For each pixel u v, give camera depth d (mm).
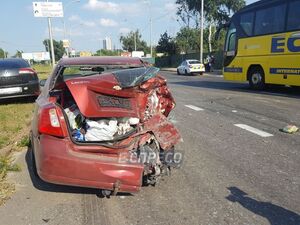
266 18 15320
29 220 4008
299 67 13742
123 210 4180
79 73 5707
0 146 7012
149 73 4688
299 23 13617
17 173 5492
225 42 18359
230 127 8359
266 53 15453
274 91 15906
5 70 11898
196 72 35156
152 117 4844
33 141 4820
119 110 4414
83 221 3941
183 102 12984
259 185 4793
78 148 4141
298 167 5480
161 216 4000
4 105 12344
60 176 4066
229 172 5309
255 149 6480
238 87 18547
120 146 4238
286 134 7551
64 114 4211
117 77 4492
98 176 4035
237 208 4145
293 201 4297
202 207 4188
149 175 4645
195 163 5738
